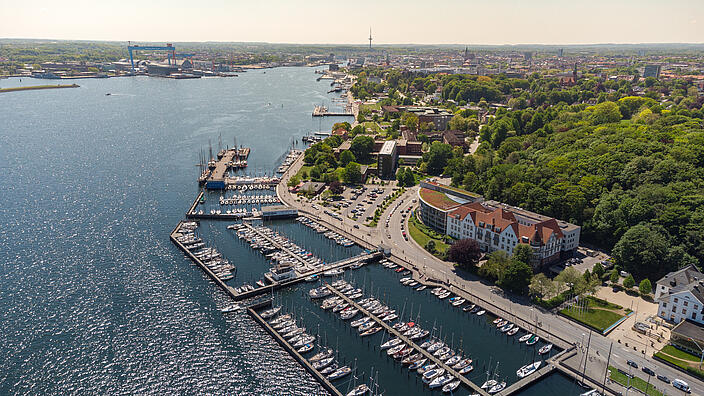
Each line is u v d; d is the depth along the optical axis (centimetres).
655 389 15062
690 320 17862
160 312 19725
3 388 15362
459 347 17762
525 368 16450
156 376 16100
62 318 19062
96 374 16100
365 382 16025
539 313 19562
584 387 15700
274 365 16850
